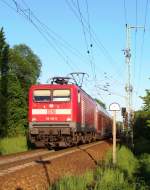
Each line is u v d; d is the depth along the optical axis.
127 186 14.45
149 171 20.88
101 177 16.14
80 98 34.09
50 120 32.19
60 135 32.38
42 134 32.34
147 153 32.38
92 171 18.09
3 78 49.72
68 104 32.12
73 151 29.80
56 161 22.48
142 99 36.25
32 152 29.14
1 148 31.45
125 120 49.72
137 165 25.31
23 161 22.12
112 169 18.16
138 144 47.31
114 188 13.98
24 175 16.64
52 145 33.66
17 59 64.81
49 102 32.31
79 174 17.36
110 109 23.28
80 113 34.25
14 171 17.61
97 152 31.88
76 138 34.19
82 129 35.94
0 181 14.83
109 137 77.44
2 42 50.31
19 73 64.19
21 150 33.84
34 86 32.75
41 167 19.55
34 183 15.17
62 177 15.70
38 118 32.41
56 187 13.90
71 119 32.03
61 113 32.12
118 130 82.62
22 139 35.94
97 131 49.78
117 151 30.91
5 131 47.84
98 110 51.16
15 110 50.44
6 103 48.53
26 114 51.44
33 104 32.56
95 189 13.74
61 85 32.44
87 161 24.38
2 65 50.16
